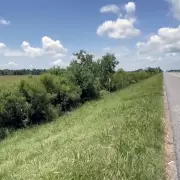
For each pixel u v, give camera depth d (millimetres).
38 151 9539
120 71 52406
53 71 33094
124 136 7762
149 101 16344
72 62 35688
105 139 7754
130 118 10695
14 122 20469
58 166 6074
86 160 6031
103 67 45531
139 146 7082
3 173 7867
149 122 9742
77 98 30141
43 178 5707
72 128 13625
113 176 5418
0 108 19578
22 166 7848
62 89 27297
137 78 66125
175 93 24578
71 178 5391
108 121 11523
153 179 5613
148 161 6359
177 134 9195
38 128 18703
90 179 5344
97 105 24406
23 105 20906
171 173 6066
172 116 12672
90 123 13234
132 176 5453
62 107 27250
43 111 22500
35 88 22109
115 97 27094
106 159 6023
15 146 13219
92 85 35156
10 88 21469
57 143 9828
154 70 121812
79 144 7840
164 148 7664
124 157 6227
